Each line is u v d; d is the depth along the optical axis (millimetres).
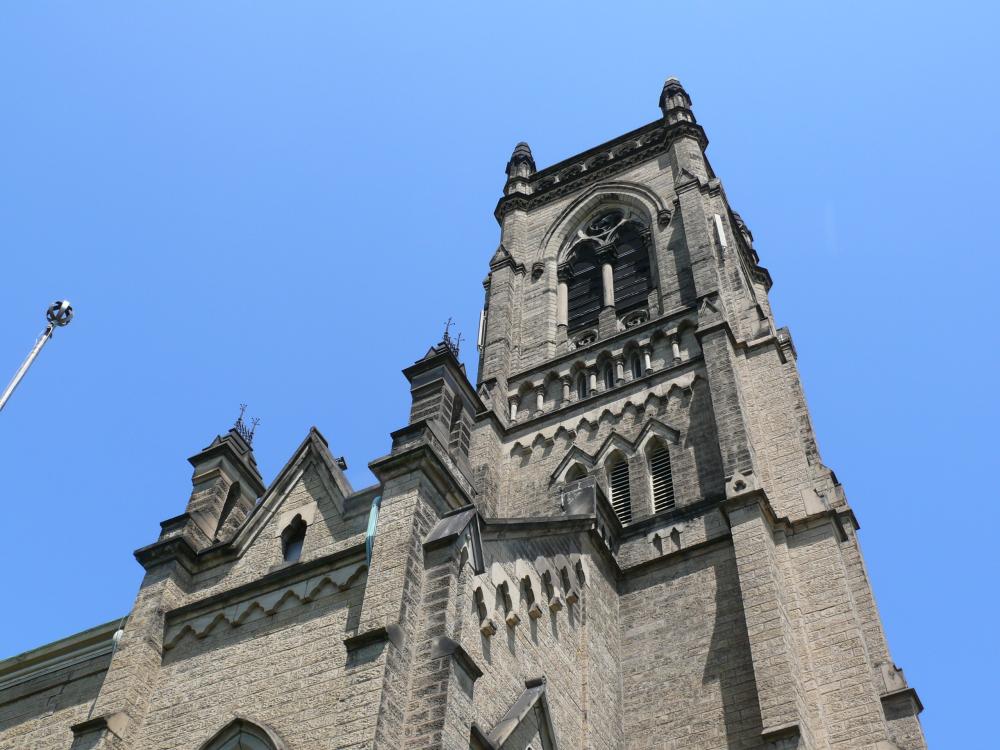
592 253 68562
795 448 44875
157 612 29703
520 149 82625
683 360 52125
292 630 27047
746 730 34219
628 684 37781
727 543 40688
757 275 70375
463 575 27141
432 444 29250
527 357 61094
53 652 34031
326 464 31703
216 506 34094
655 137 72875
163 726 26797
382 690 23141
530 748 27969
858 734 33656
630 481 47562
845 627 36750
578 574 37438
